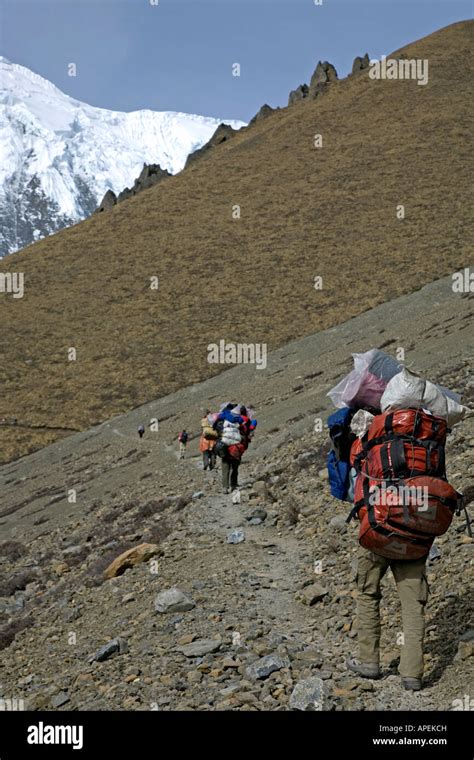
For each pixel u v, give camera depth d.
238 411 15.68
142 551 10.95
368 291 85.62
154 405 68.50
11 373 81.69
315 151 135.38
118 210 134.75
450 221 98.94
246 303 90.00
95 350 84.88
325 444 15.91
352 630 6.43
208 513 13.30
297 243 103.81
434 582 6.86
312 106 162.25
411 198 108.69
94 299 99.50
